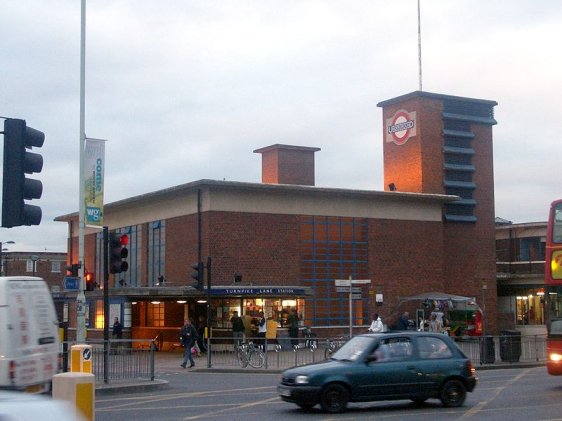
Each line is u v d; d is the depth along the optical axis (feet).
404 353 57.77
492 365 102.37
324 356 103.65
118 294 132.98
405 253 154.10
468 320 155.22
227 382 82.02
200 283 101.96
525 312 190.29
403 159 168.66
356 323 146.82
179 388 75.31
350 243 148.25
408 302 153.07
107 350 75.25
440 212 159.94
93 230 173.37
